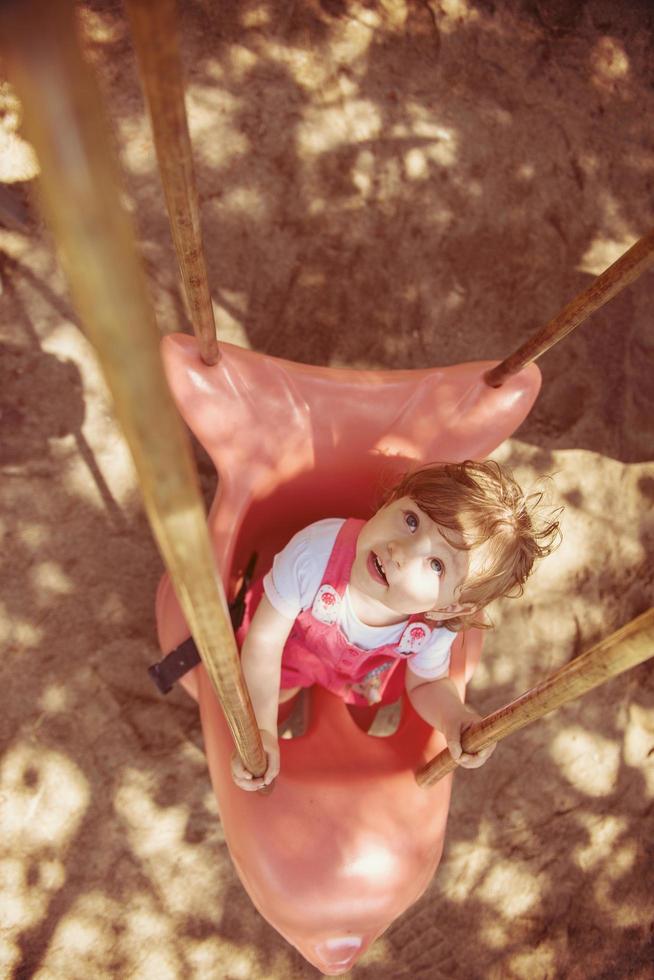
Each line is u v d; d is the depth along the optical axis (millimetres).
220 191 2088
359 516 1617
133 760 1818
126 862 1775
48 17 334
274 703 1409
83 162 359
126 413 464
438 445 1530
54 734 1794
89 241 378
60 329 1932
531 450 2111
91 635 1847
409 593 1314
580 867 1930
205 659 763
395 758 1439
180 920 1772
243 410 1448
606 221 2299
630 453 2162
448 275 2172
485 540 1303
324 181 2150
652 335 2229
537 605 2043
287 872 1291
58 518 1873
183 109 795
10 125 1968
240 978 1766
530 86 2328
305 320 2084
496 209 2234
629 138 2365
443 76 2279
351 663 1506
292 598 1424
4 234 1938
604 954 1892
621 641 783
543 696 942
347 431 1501
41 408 1899
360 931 1334
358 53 2238
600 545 2098
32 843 1744
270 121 2148
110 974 1719
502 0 2355
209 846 1817
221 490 1508
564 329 1300
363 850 1301
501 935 1866
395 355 2115
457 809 1912
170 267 2025
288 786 1336
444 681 1495
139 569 1893
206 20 2160
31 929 1708
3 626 1812
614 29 2416
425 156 2221
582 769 1980
